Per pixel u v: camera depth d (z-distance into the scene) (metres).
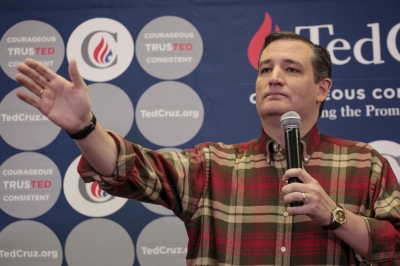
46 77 1.64
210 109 3.06
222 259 1.90
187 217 1.98
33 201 2.99
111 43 3.12
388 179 1.99
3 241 2.95
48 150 3.03
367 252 1.80
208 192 2.02
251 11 3.13
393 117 3.02
